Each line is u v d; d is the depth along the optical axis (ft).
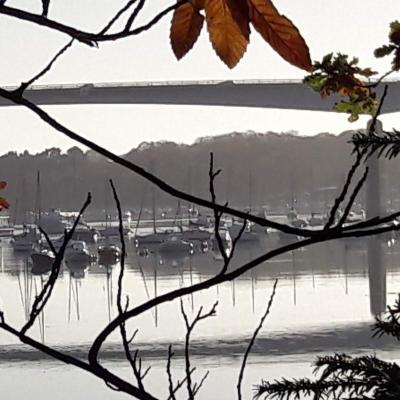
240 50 12.41
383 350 226.79
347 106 19.26
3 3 13.26
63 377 212.02
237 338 262.47
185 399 185.16
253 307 331.77
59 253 15.25
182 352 240.32
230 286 391.24
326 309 324.19
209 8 12.46
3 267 540.52
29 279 463.83
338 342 249.55
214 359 229.04
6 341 264.11
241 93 458.50
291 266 484.33
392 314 24.40
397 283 398.01
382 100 19.07
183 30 12.88
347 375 24.31
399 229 14.02
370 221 14.19
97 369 14.61
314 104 428.15
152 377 204.44
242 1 11.85
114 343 250.16
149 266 523.29
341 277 431.43
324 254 546.67
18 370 220.64
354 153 18.95
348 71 18.35
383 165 487.20
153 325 286.25
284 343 253.44
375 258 504.02
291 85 419.74
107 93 481.87
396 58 18.25
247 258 520.42
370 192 493.36
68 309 344.69
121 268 15.57
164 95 490.08
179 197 14.02
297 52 11.75
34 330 290.76
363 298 351.05
